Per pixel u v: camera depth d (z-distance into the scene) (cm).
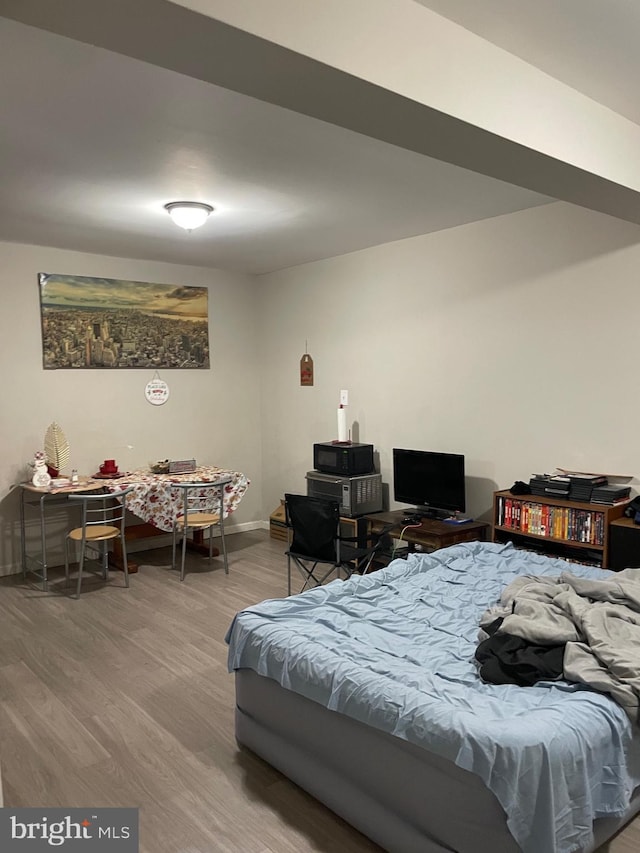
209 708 300
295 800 236
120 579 493
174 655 357
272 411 640
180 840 214
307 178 345
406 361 504
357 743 215
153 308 573
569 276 397
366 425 542
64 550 531
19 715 294
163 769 254
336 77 168
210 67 162
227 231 463
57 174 333
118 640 378
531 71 221
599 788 191
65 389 529
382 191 369
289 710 241
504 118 212
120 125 271
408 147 221
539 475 406
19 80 230
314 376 589
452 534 425
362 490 507
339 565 396
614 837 212
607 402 384
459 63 196
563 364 404
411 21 182
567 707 198
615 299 377
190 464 560
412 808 198
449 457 450
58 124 269
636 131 272
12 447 506
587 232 387
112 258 548
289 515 406
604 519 355
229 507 541
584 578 296
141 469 573
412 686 215
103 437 551
